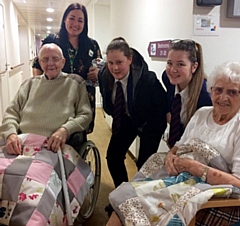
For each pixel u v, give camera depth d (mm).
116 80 1991
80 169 1866
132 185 1365
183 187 1300
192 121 1604
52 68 2027
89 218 2180
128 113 2084
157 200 1292
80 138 2031
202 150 1429
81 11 2365
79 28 2375
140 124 2080
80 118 1962
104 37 6504
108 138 4297
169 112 1971
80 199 1778
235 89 1371
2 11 5199
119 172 2338
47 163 1667
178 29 2146
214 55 1992
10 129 1888
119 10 4039
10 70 6031
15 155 1731
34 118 1944
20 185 1532
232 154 1391
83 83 2123
